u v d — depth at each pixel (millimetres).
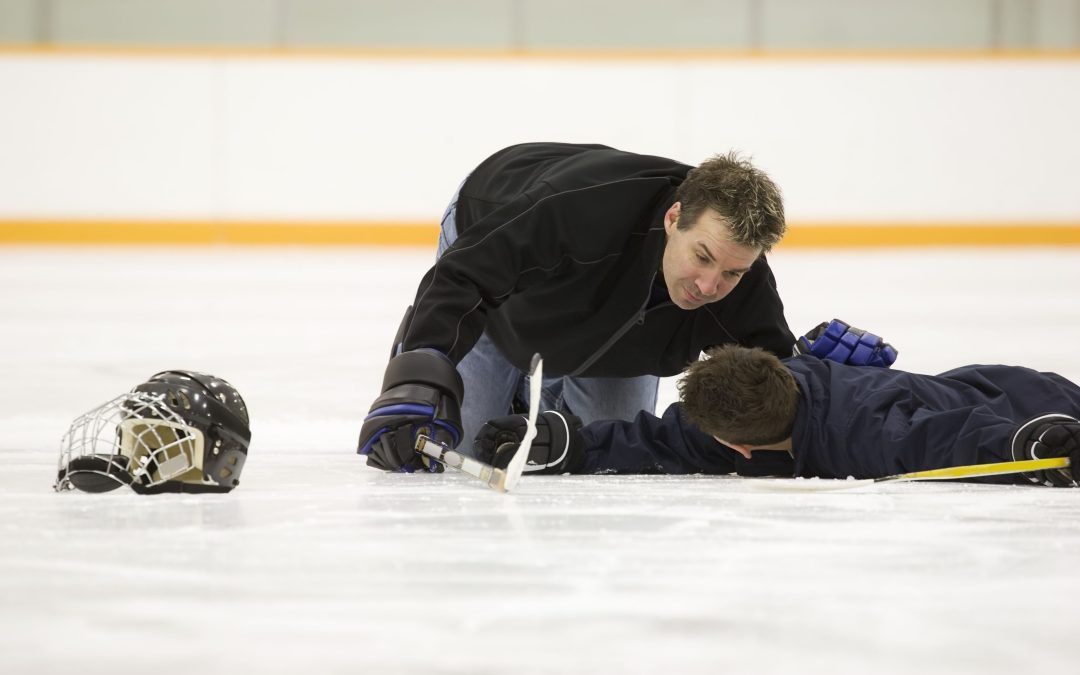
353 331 24484
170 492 8797
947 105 47000
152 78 46562
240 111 46969
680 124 47438
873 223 47406
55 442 11883
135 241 47000
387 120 47281
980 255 44656
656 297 10422
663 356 10883
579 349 10672
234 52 46688
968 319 26141
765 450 9969
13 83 46094
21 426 13070
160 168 46875
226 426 8742
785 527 7715
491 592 6164
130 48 47406
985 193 47250
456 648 5332
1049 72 46812
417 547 7121
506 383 11750
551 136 47531
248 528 7609
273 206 47344
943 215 47375
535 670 5070
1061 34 49875
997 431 9109
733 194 9219
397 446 9430
